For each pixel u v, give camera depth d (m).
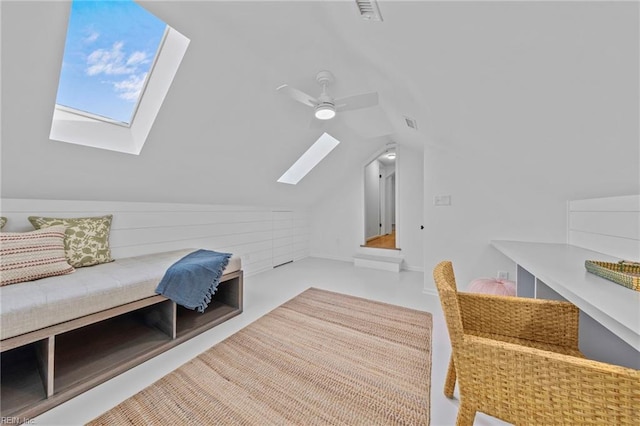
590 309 0.84
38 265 1.64
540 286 1.60
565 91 0.81
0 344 1.17
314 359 1.73
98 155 1.97
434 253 2.95
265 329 2.14
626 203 1.48
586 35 0.58
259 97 2.23
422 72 1.18
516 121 1.19
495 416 0.90
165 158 2.31
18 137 1.57
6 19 1.13
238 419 1.25
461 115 1.46
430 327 2.18
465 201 2.75
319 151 3.95
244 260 3.84
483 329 1.29
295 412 1.29
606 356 1.17
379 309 2.56
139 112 2.03
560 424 0.78
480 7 0.63
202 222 3.24
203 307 2.00
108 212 2.39
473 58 0.88
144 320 2.18
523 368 0.83
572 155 1.26
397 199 4.45
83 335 1.94
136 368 1.62
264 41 1.67
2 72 1.29
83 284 1.56
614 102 0.74
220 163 2.73
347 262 4.81
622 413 0.68
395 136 3.94
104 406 1.32
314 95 2.32
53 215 2.08
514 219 2.53
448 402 1.37
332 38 1.48
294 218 4.93
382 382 1.51
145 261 2.24
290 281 3.58
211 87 1.94
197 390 1.44
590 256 1.68
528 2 0.55
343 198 4.98
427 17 0.78
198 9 1.42
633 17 0.49
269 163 3.20
